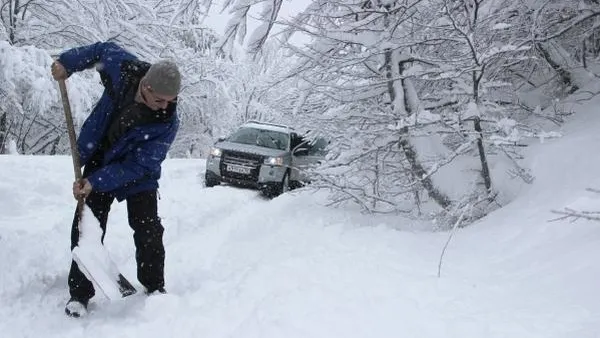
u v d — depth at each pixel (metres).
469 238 4.94
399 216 6.44
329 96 6.40
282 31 6.44
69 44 17.25
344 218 6.31
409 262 4.40
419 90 6.90
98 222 3.62
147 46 17.23
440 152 6.27
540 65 7.12
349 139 6.41
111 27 16.83
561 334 2.82
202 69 20.22
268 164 10.88
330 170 6.52
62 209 7.26
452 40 5.73
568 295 3.34
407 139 6.22
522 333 2.88
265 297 3.63
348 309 3.30
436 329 3.01
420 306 3.38
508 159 5.95
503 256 4.33
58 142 20.98
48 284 4.22
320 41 6.23
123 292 3.67
